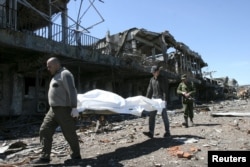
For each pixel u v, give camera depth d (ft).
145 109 24.12
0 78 51.39
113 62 61.98
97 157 19.54
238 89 196.44
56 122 18.02
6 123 46.47
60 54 48.42
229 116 39.34
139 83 92.17
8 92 52.01
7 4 49.65
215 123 32.81
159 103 24.93
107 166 16.97
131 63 68.69
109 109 21.49
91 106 20.92
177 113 55.31
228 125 30.04
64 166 17.16
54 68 17.98
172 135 25.82
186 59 126.31
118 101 22.22
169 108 78.89
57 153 21.83
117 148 22.48
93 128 36.40
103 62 58.75
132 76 84.12
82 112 22.00
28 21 62.80
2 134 35.06
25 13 61.82
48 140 17.76
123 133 30.60
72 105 17.24
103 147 23.63
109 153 20.72
